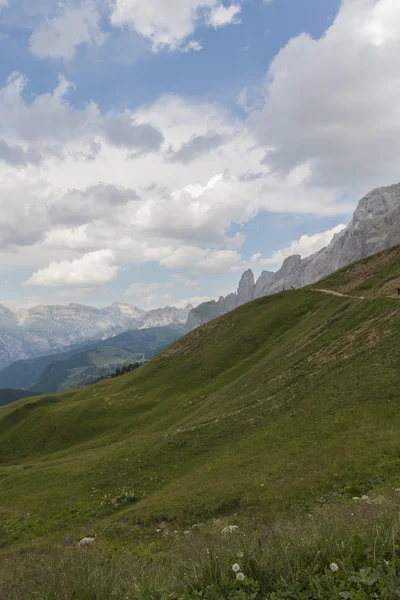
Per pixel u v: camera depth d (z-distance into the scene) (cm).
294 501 2238
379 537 691
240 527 1850
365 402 3356
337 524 842
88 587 708
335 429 3156
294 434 3438
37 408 10156
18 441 8525
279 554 706
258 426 4081
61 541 2730
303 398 4203
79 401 9544
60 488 4259
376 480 2148
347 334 5575
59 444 7869
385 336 4578
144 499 3409
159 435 5562
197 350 10094
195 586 676
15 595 789
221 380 7500
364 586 575
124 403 8662
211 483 3070
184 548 1172
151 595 674
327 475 2384
